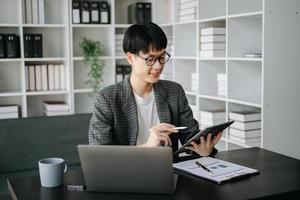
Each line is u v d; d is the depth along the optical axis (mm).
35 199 1508
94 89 4367
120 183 1539
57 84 4273
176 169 1779
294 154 3193
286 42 3039
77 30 4508
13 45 3975
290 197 1542
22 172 3279
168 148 1467
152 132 1766
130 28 1895
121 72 4547
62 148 3494
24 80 4035
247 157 2012
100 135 1931
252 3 3494
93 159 1527
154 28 1856
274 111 3074
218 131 1907
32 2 4059
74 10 4168
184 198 1478
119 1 4691
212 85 3920
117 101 2016
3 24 3865
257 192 1525
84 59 4281
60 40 4441
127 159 1503
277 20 2990
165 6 4469
